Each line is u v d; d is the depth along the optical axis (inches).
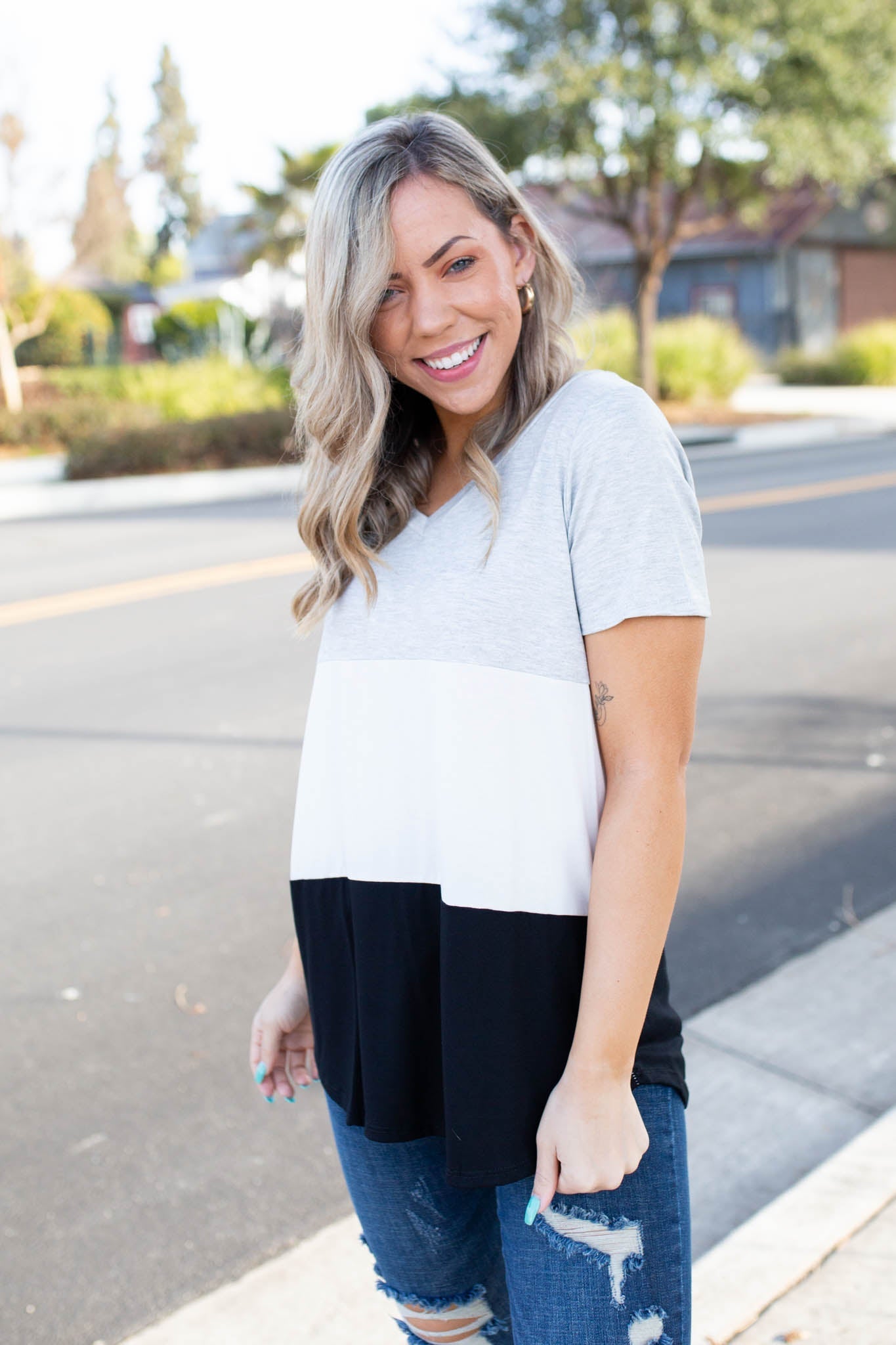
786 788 174.2
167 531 455.5
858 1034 111.8
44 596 333.4
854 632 262.2
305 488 53.1
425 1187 52.5
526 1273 46.4
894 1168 88.7
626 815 44.2
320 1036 53.1
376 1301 83.8
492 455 49.5
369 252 47.6
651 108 693.9
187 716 222.2
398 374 50.8
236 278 1206.9
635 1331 45.3
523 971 46.3
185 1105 109.1
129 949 136.4
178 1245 92.0
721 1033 113.1
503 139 715.4
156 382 835.4
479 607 46.6
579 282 53.1
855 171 747.4
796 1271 79.4
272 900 147.4
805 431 793.6
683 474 46.5
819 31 679.1
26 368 1056.8
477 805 46.2
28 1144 104.0
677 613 44.1
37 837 168.9
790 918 135.9
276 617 297.1
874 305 1359.5
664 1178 46.1
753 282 1235.9
